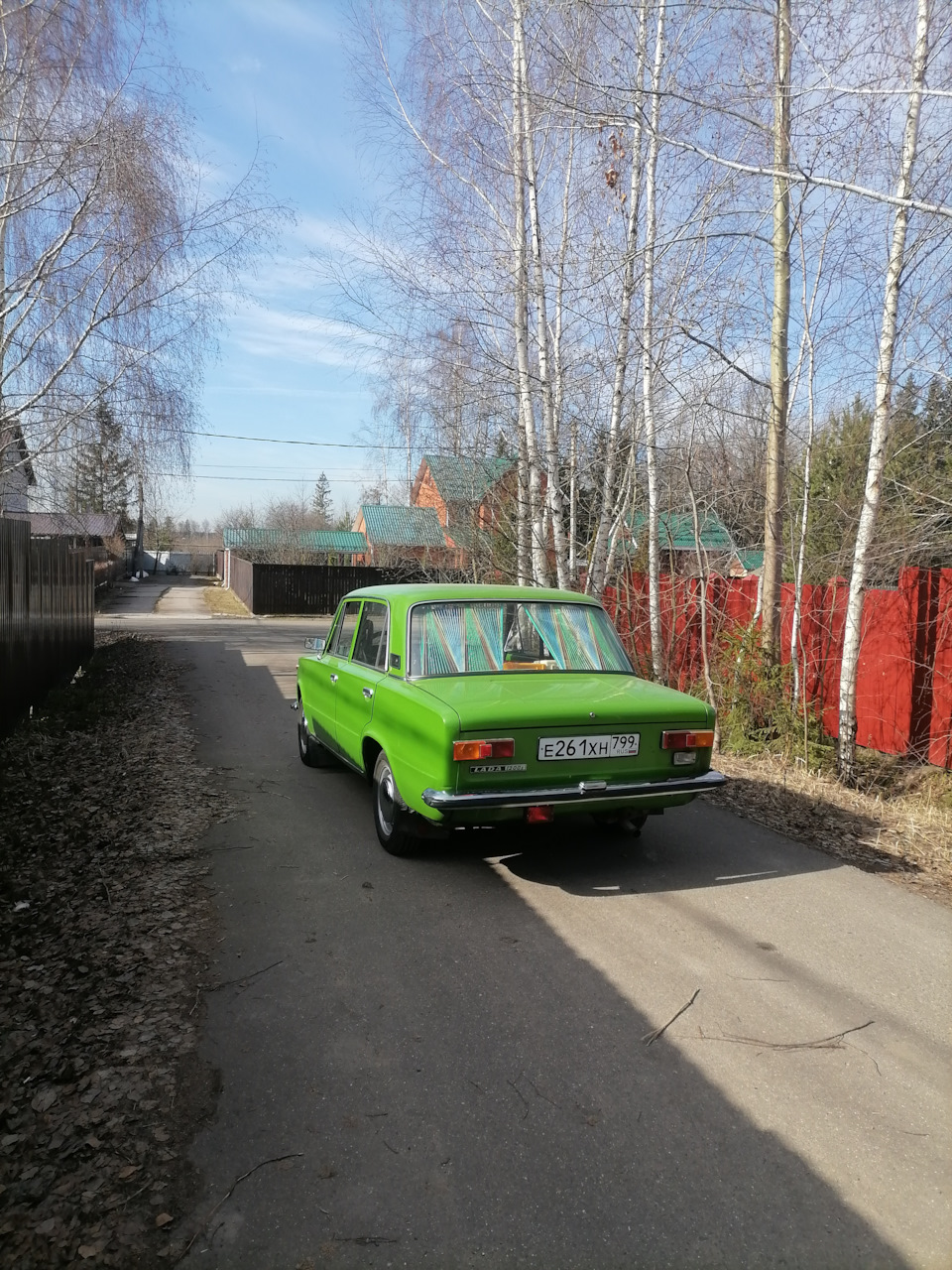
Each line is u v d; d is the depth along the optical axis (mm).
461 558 14531
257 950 3809
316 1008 3307
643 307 9117
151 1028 3150
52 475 11461
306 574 31375
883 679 7914
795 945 3926
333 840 5332
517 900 4406
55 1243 2156
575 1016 3264
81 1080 2834
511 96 9336
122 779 6688
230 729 9031
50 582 10430
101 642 17828
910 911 4359
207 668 14414
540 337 9734
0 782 6184
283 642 19562
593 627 5492
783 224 8047
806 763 7312
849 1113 2701
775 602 8273
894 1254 2145
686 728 4680
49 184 9500
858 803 6465
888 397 6727
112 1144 2525
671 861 5051
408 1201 2309
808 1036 3146
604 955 3779
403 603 5320
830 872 4914
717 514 10109
